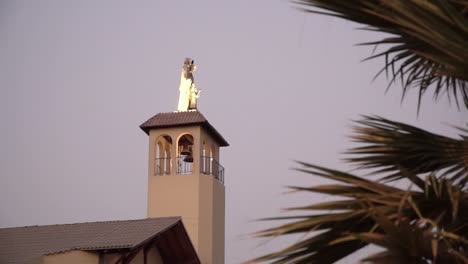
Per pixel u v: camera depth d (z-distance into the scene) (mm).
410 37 7910
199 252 53906
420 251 6500
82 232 40688
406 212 7125
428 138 7715
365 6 7516
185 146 58531
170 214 55156
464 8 7422
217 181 57625
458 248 6832
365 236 6609
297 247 7035
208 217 55094
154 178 56125
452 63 7102
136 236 38625
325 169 7418
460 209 7117
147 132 57969
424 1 6887
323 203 7160
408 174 7379
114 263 36375
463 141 7594
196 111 58156
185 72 60250
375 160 7961
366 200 7098
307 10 7895
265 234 6988
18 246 39219
